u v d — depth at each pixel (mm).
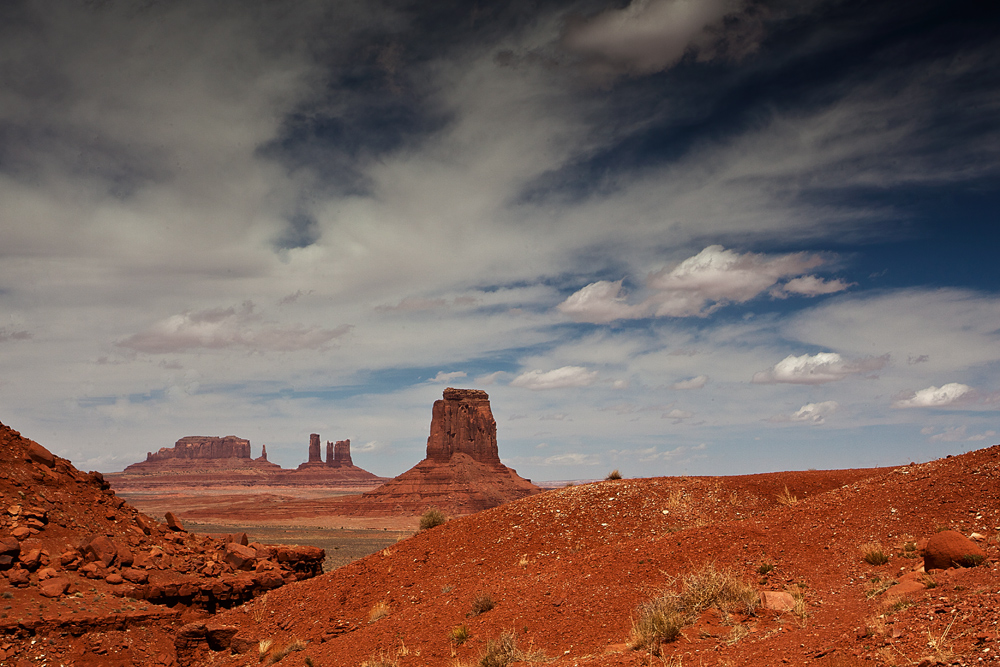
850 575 13945
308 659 18609
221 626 22953
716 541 17656
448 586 22047
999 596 9312
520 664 13680
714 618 13117
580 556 20188
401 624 18875
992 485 15797
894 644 8938
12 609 20812
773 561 15719
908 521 15797
